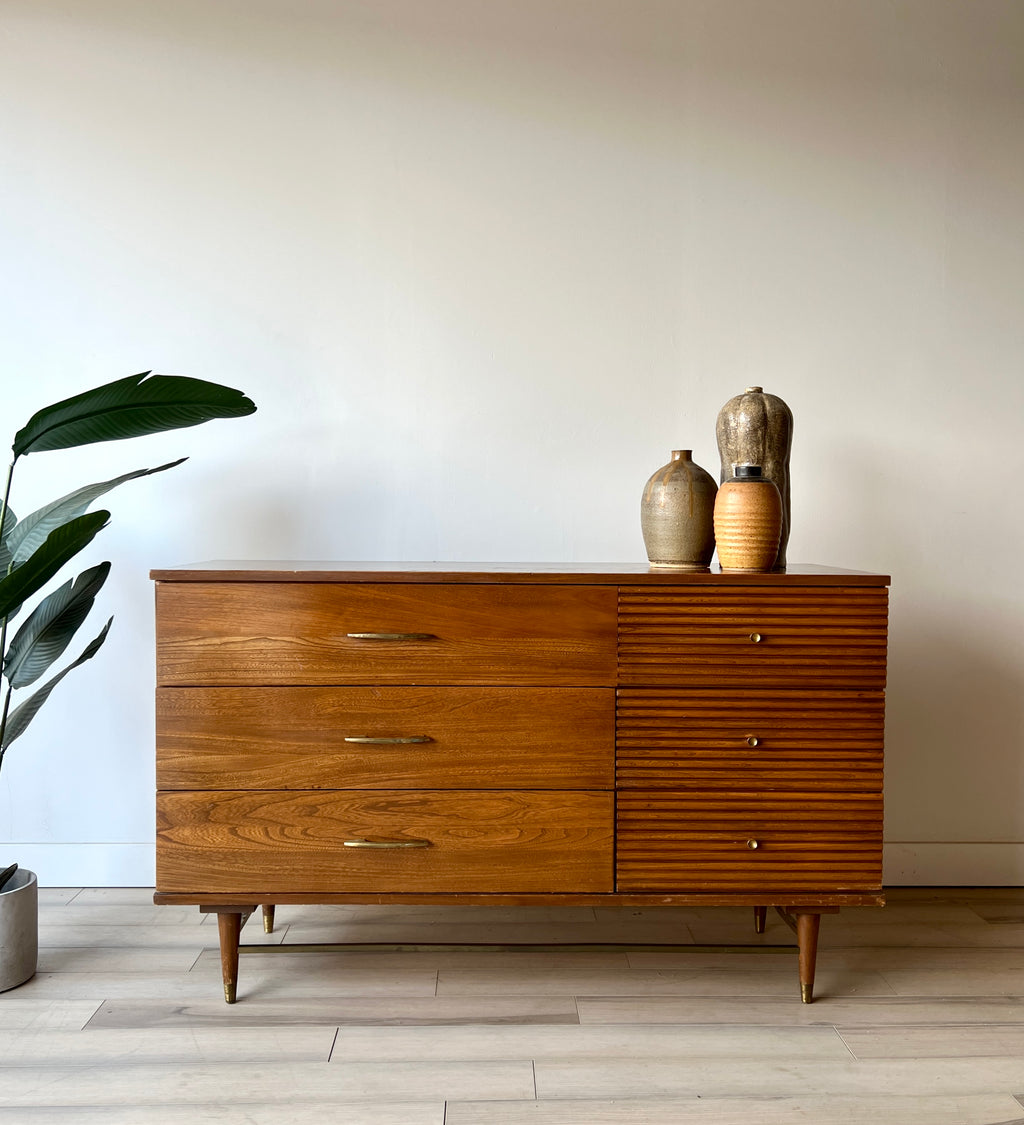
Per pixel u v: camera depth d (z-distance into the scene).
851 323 2.26
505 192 2.21
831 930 2.03
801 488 2.27
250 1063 1.49
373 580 1.63
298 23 2.17
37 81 2.14
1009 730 2.28
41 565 1.64
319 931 2.00
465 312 2.22
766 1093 1.42
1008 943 1.97
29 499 2.19
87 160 2.15
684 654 1.65
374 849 1.65
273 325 2.20
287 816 1.64
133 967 1.82
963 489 2.28
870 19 2.23
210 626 1.63
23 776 2.20
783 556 1.85
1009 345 2.28
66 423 1.69
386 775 1.64
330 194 2.19
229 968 1.68
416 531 2.23
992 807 2.30
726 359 2.24
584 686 1.65
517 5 2.19
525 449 2.23
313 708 1.63
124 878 2.22
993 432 2.28
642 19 2.21
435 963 1.87
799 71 2.23
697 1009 1.68
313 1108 1.37
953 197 2.26
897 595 2.29
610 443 2.24
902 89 2.24
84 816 2.22
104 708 2.21
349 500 2.22
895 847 2.30
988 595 2.29
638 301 2.23
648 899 1.66
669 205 2.22
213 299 2.19
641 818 1.66
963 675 2.29
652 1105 1.39
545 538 2.24
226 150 2.17
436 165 2.20
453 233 2.21
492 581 1.64
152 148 2.16
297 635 1.63
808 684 1.66
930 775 2.30
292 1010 1.66
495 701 1.64
